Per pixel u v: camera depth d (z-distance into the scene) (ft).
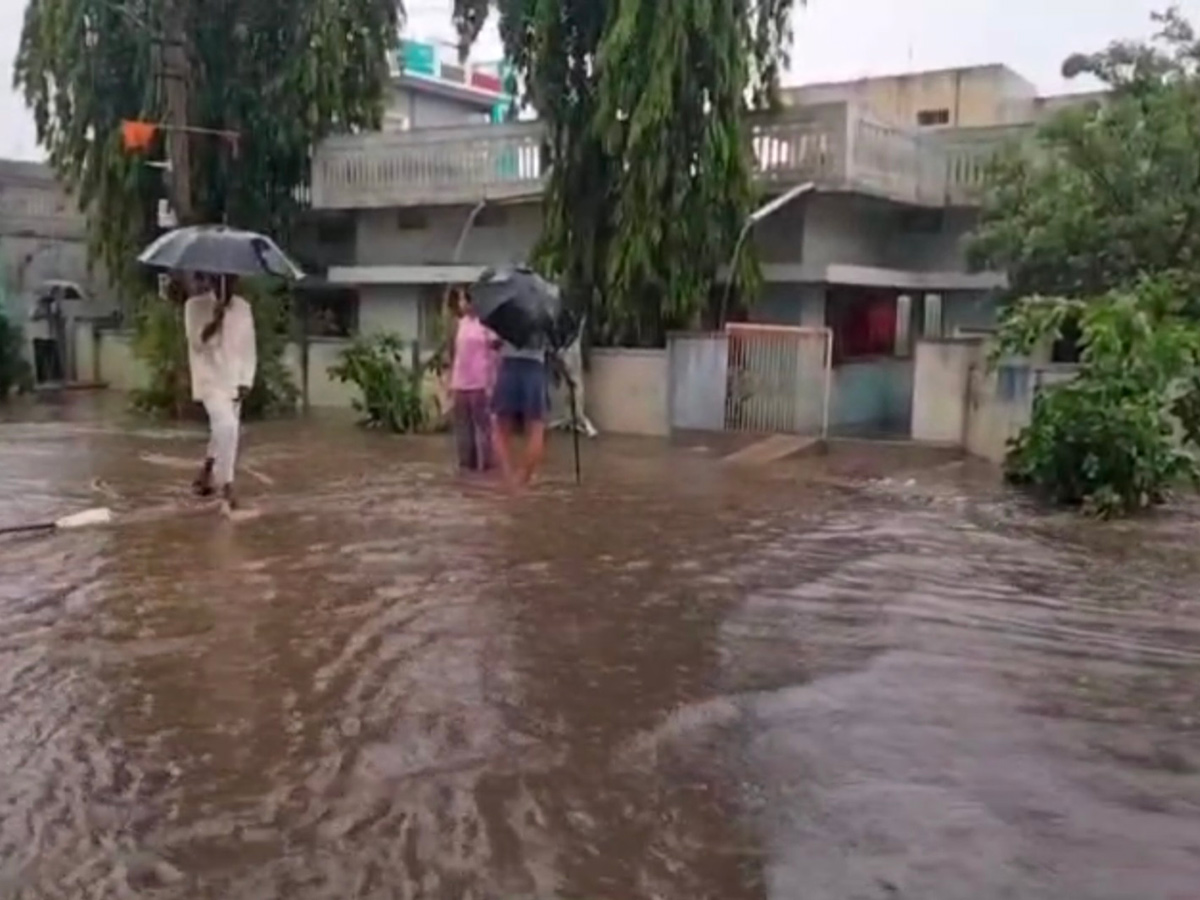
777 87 55.52
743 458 45.21
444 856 12.42
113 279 68.39
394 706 16.92
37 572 24.18
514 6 57.52
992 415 44.83
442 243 71.10
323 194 70.38
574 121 55.01
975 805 13.78
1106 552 28.50
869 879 12.00
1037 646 20.49
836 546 28.66
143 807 13.48
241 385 31.68
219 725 16.05
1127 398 34.86
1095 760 15.25
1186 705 17.48
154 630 20.34
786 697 17.54
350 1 68.74
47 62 65.46
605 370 54.54
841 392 57.98
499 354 37.06
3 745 15.25
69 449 44.93
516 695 17.48
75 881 11.75
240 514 31.07
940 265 65.36
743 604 22.97
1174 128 46.60
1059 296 46.37
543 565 25.81
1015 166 53.42
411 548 27.22
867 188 56.95
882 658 19.62
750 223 53.57
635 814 13.50
